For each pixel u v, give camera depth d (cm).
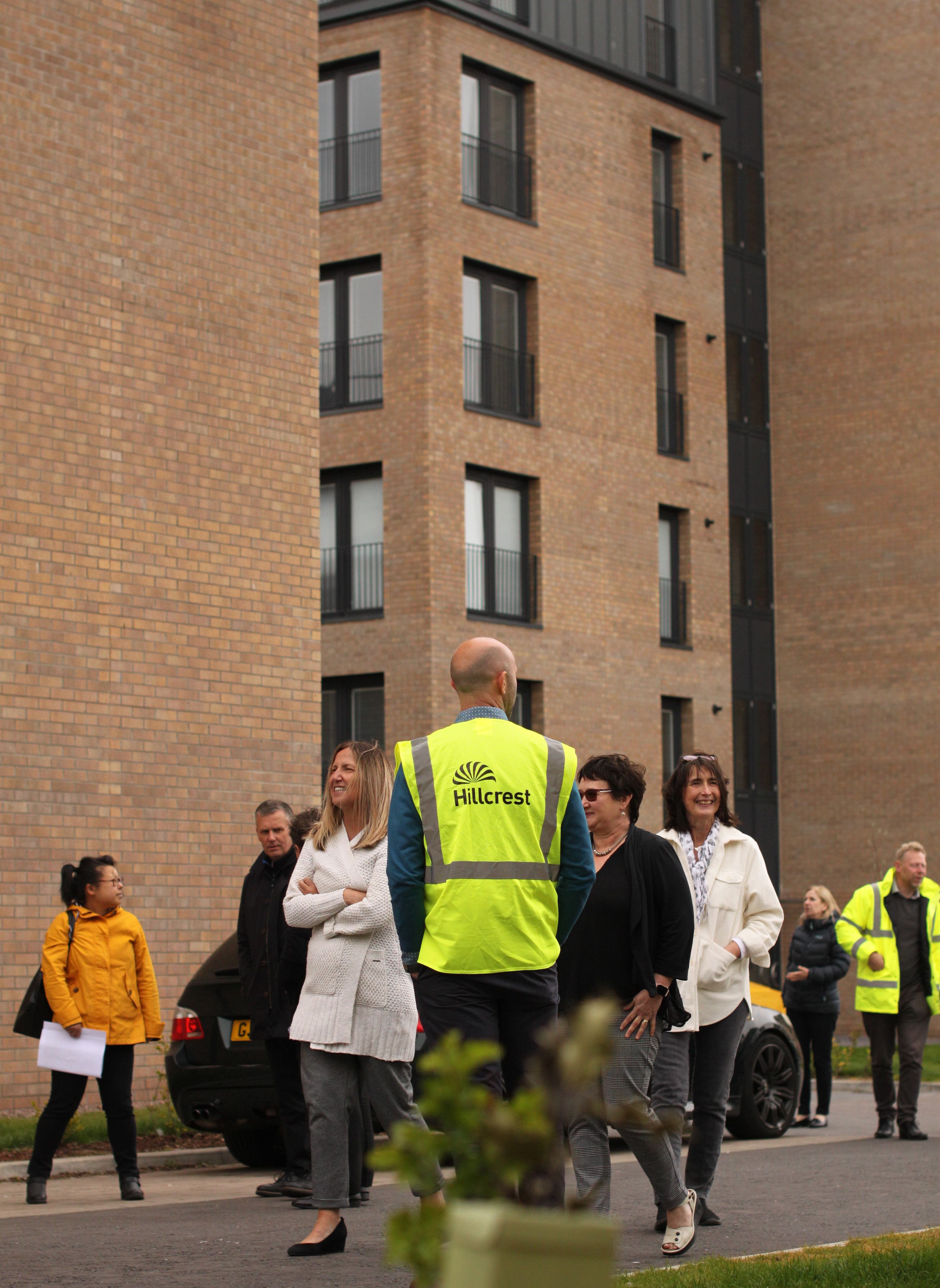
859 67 3591
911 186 3541
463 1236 219
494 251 2953
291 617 1770
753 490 3588
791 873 3588
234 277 1761
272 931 1078
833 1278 671
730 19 3634
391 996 802
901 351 3534
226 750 1702
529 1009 625
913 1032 1412
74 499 1605
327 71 3005
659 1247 812
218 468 1723
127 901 1609
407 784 634
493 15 2984
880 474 3547
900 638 3512
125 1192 1066
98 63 1669
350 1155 986
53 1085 1070
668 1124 244
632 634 3125
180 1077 1216
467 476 2908
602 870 764
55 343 1605
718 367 3384
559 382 3038
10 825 1527
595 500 3081
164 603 1664
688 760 888
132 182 1684
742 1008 865
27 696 1550
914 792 3478
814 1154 1265
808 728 3584
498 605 2934
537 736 643
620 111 3212
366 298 2942
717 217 3416
